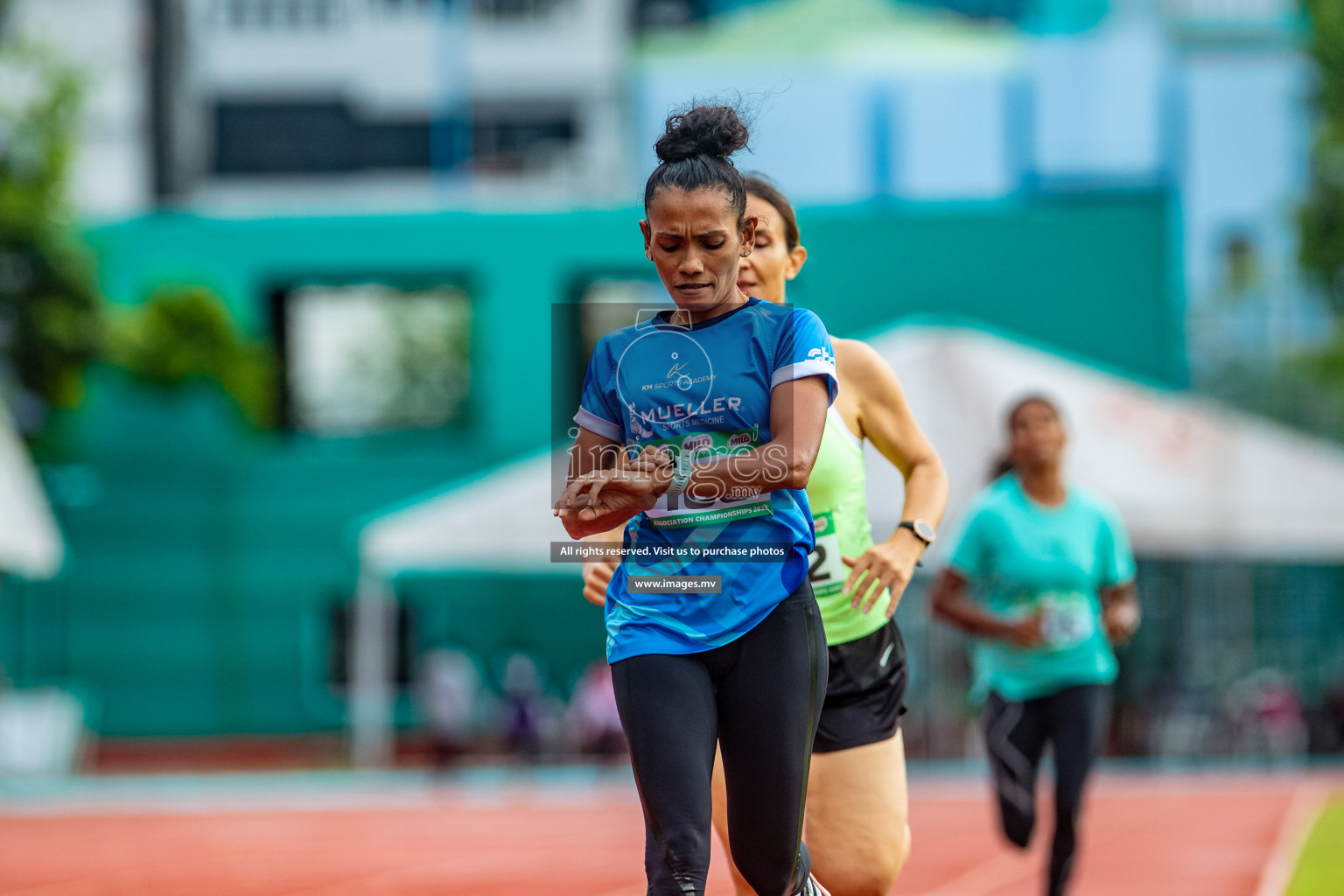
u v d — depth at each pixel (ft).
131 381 200.85
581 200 210.18
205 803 133.69
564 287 207.62
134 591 200.03
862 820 30.12
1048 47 233.35
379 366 243.60
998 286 198.39
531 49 243.60
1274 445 115.34
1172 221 198.08
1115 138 231.50
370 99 244.83
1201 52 234.79
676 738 23.45
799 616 24.56
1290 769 148.05
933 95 231.91
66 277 195.31
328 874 77.87
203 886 73.00
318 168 244.22
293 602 201.16
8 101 196.75
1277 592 161.27
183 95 243.40
